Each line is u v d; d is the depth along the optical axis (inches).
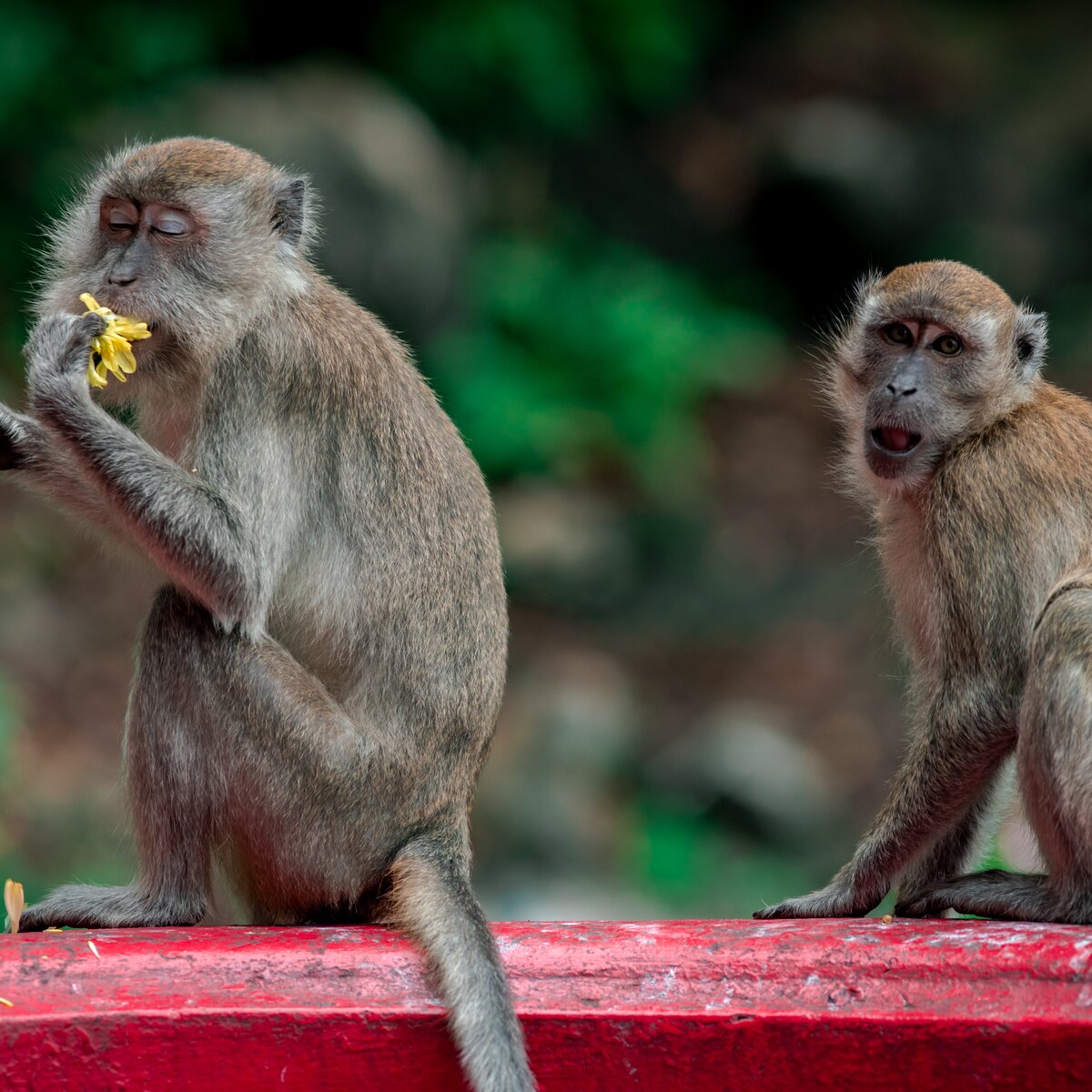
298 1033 293.7
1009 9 1441.9
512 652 1021.2
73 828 789.9
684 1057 296.0
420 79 1157.1
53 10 1011.3
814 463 1208.2
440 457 384.5
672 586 1103.0
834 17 1440.7
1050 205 1312.7
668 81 1280.8
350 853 363.9
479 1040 291.7
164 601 369.4
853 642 1066.1
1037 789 344.5
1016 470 379.6
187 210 387.5
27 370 366.6
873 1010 296.0
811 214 1312.7
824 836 928.3
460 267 1056.2
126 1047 288.8
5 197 995.9
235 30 1102.4
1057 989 294.4
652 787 939.3
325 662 381.1
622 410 1126.4
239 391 381.7
